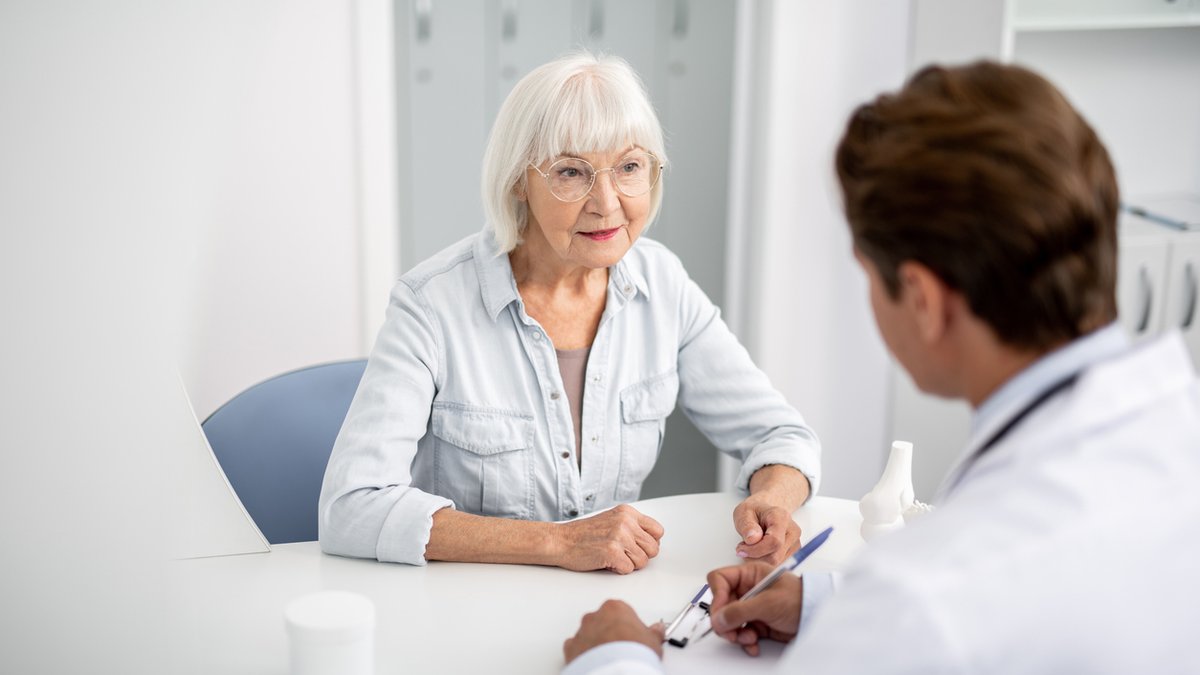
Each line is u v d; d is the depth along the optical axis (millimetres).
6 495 1506
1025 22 2883
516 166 1716
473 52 2988
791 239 3189
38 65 1774
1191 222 3029
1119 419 816
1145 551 773
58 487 1539
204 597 1478
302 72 2701
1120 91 3266
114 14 1949
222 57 2520
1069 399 825
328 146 2770
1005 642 754
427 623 1407
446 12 2943
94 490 1558
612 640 1210
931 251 841
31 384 1572
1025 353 859
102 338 1633
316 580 1521
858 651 767
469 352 1791
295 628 1203
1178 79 3291
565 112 1665
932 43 3053
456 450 1801
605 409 1871
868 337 3320
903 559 789
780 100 3078
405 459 1672
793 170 3143
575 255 1738
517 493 1824
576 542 1560
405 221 3066
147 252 1738
